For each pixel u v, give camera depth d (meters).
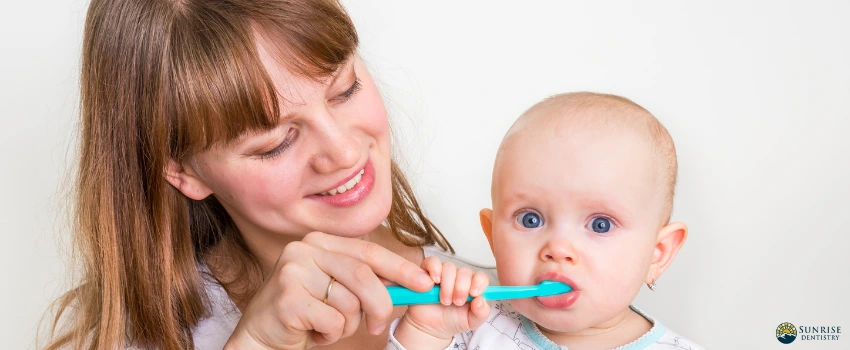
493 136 2.10
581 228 1.18
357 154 1.16
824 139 2.05
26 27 1.96
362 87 1.22
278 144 1.14
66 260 1.77
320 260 1.05
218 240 1.48
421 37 2.06
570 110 1.24
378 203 1.27
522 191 1.20
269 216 1.24
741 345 2.12
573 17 2.07
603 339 1.26
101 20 1.23
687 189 2.09
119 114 1.25
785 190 2.07
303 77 1.10
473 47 2.07
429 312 1.11
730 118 2.07
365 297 1.02
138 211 1.31
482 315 1.08
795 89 2.05
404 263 1.06
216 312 1.42
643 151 1.20
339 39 1.12
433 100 2.08
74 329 1.43
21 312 2.07
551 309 1.19
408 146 2.06
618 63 2.08
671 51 2.07
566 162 1.17
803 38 2.03
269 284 1.09
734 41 2.05
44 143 2.00
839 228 2.07
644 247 1.20
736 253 2.10
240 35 1.07
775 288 2.10
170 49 1.12
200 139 1.14
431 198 2.09
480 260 2.11
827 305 2.10
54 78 1.98
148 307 1.34
